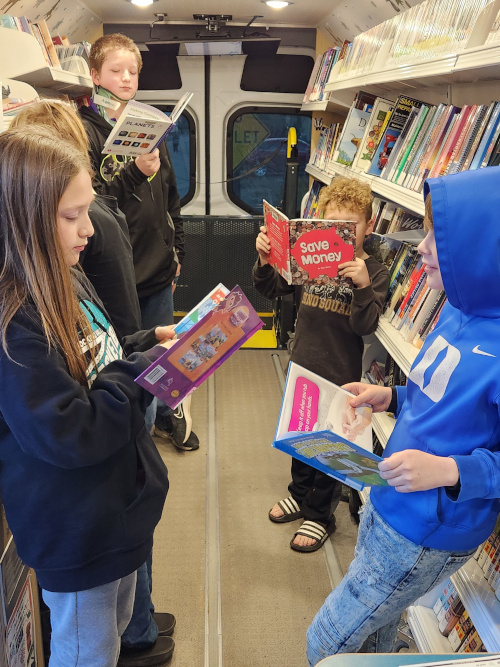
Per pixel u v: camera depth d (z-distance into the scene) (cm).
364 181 292
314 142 529
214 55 505
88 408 122
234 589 243
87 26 461
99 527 132
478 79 235
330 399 146
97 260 171
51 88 367
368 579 142
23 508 129
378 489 142
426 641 182
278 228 219
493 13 174
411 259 233
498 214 115
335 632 150
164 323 321
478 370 120
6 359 115
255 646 216
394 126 287
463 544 131
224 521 285
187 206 551
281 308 489
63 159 117
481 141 189
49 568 132
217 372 454
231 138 532
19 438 119
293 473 286
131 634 202
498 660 100
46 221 116
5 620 151
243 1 406
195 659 210
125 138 220
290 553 265
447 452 124
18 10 320
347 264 214
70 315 123
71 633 142
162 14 457
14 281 118
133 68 277
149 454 146
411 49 251
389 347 223
